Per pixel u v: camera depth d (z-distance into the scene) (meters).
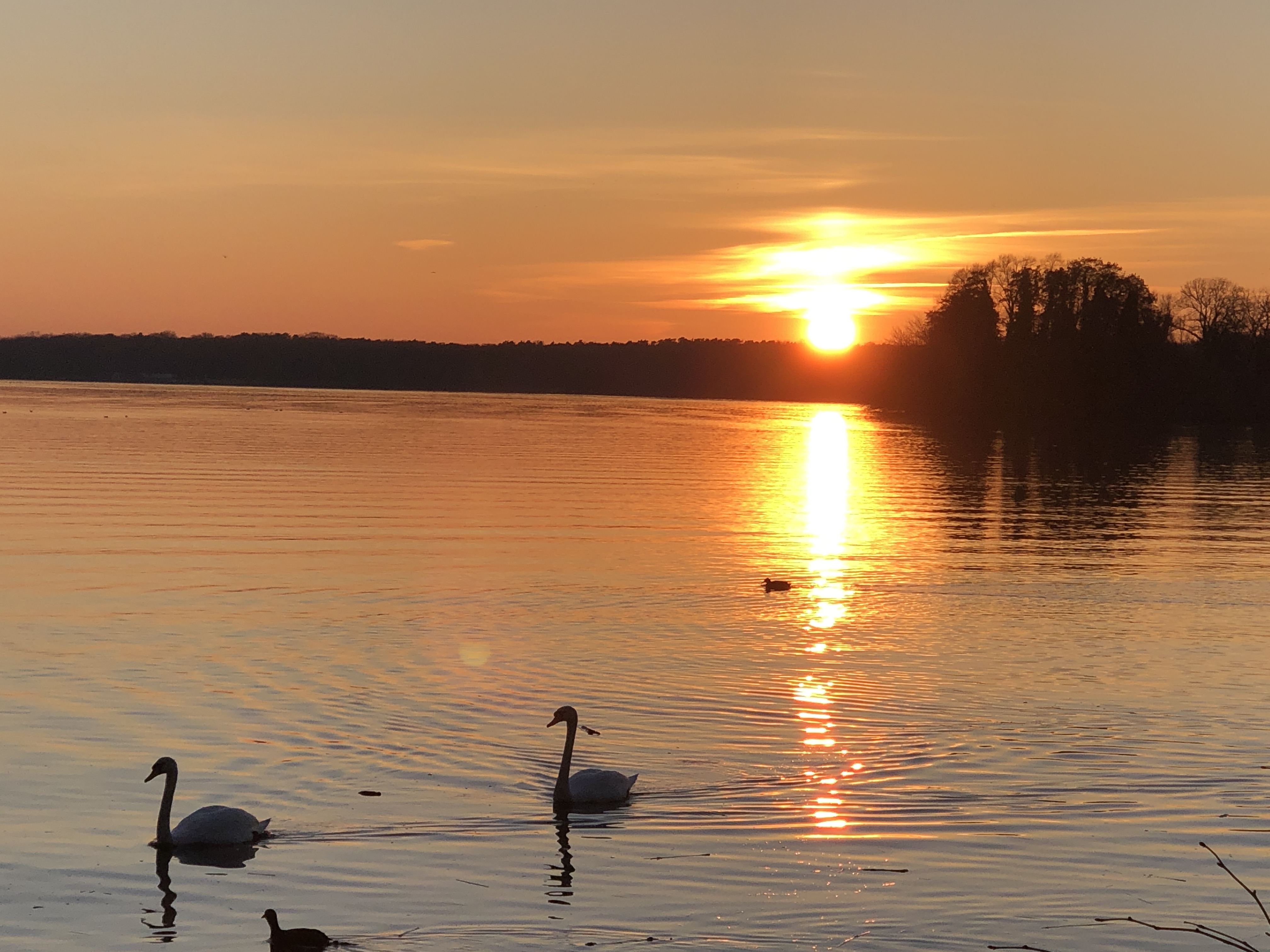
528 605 32.81
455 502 59.03
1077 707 22.75
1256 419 155.75
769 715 22.02
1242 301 159.75
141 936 13.55
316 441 104.56
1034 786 18.19
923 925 13.72
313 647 27.20
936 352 168.25
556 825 16.64
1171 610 33.28
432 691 23.47
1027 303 159.12
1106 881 14.88
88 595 33.16
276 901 14.38
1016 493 70.94
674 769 19.02
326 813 17.11
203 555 40.62
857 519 55.75
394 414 170.00
